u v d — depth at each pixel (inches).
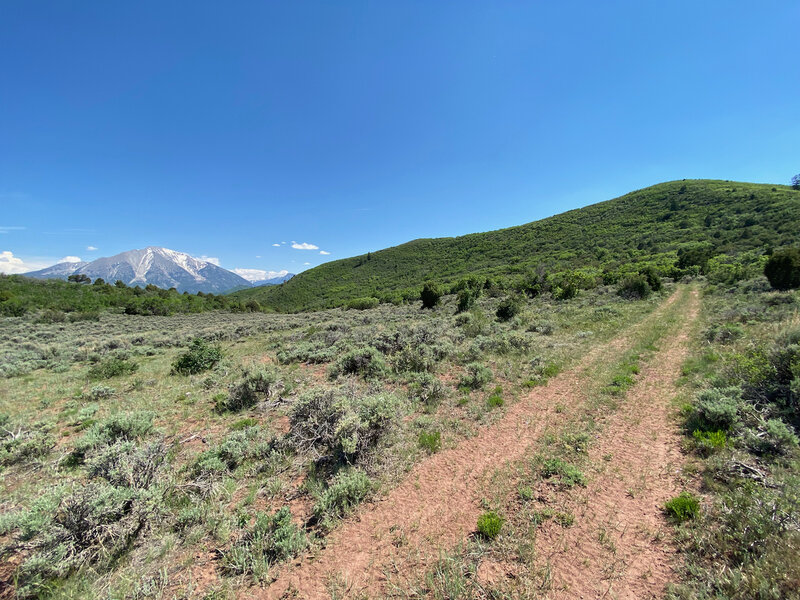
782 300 599.2
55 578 133.0
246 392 343.0
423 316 973.8
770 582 104.9
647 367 362.9
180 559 141.4
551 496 165.9
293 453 228.8
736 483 157.9
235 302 2593.5
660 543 132.5
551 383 333.1
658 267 1733.5
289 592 124.2
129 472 177.9
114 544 146.8
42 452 245.6
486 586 119.0
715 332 446.3
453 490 177.6
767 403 219.6
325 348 580.4
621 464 190.1
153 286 2760.8
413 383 345.1
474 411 274.7
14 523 142.9
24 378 487.2
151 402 359.9
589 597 112.8
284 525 152.4
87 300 1840.6
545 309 916.6
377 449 217.8
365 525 156.1
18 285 1834.4
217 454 220.5
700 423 217.5
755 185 3513.8
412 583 122.8
